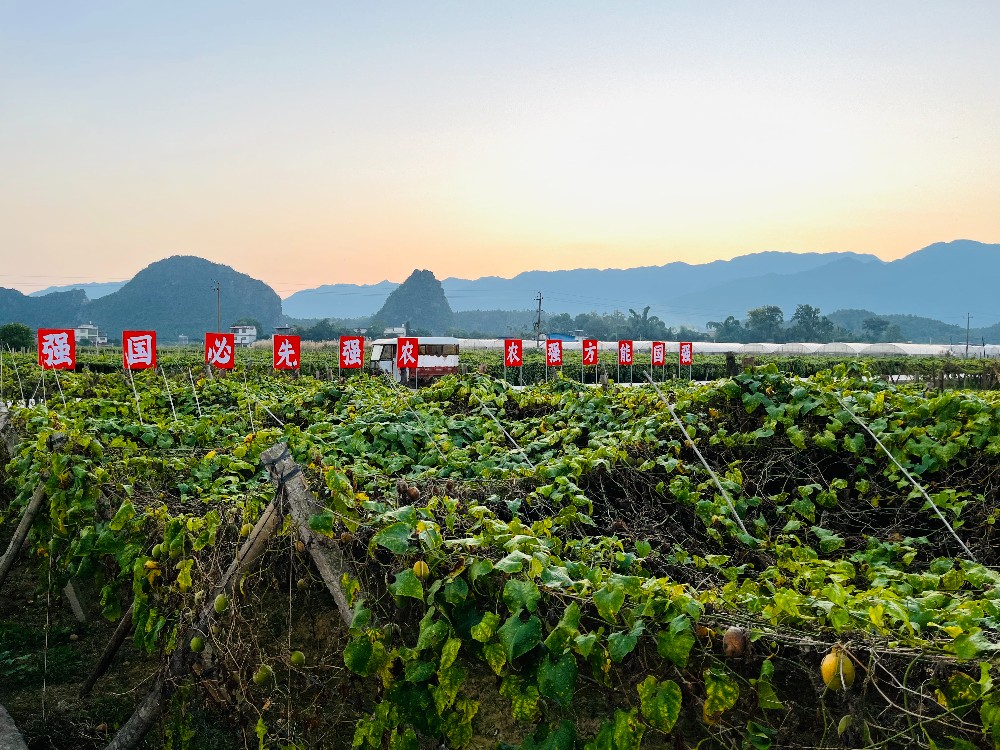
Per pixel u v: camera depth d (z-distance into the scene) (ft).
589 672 11.09
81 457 20.02
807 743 9.59
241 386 44.98
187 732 14.87
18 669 20.35
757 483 21.83
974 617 10.08
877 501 20.81
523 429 30.17
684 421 24.21
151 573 16.05
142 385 47.96
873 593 11.50
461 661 12.28
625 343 94.12
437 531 11.94
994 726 8.41
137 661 20.53
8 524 29.84
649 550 16.55
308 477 14.39
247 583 15.15
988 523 18.98
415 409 33.60
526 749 10.80
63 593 24.03
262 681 13.69
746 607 10.92
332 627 15.26
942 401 21.38
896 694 9.21
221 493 20.10
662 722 9.48
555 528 18.08
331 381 51.11
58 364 56.49
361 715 13.83
